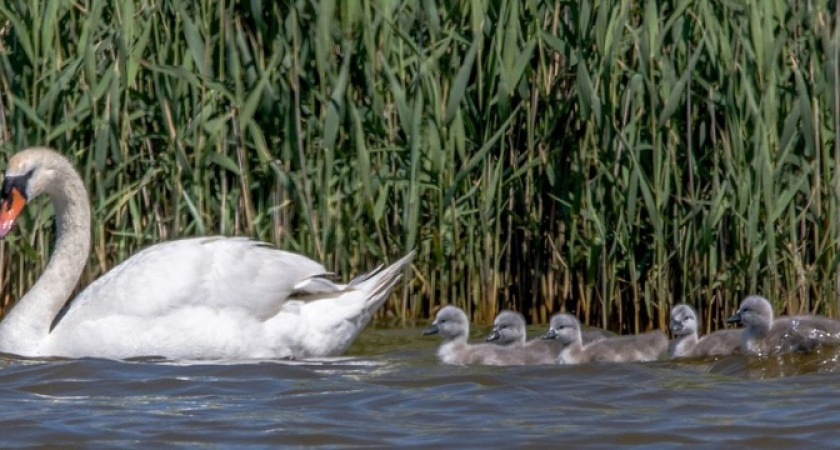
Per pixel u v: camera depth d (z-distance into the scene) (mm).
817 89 15250
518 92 16312
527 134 16141
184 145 16297
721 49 15414
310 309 14016
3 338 13828
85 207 14547
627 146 15234
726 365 13148
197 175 15945
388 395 11984
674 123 15695
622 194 15836
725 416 11188
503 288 16766
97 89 15484
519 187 16562
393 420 11172
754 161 15164
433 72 15898
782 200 15250
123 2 15586
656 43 15250
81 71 16016
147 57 16266
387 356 14219
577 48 15633
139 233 16094
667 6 15828
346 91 16125
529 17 16094
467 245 16516
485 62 16188
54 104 15984
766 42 15055
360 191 16297
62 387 12297
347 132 16328
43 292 14148
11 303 16625
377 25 15602
